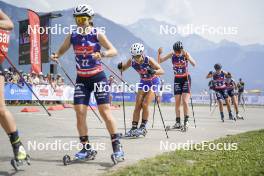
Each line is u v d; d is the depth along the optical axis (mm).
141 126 7816
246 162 4730
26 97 21219
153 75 7480
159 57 9422
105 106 5078
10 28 4301
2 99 4340
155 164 4613
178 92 9414
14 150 4406
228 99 13172
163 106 26281
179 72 9305
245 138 7020
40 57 22234
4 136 7504
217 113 18266
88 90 5164
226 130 9375
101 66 5164
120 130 9195
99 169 4629
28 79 21266
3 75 4422
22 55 24672
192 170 4234
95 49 5023
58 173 4414
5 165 4785
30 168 4637
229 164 4602
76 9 4984
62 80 23484
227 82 14000
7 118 4352
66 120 11562
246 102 37312
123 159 5113
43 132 8305
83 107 5113
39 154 5562
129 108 21078
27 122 10711
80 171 4516
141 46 7543
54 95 22656
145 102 7715
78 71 5113
